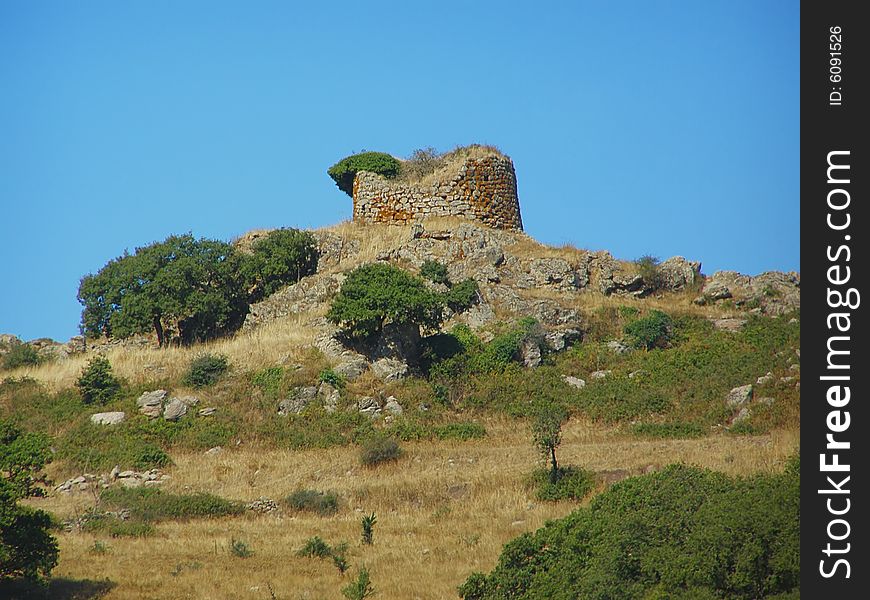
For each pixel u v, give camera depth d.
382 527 129.88
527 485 139.88
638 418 167.38
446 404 175.50
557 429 145.50
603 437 160.88
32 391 181.88
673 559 87.88
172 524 134.25
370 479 148.38
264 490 148.25
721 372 177.12
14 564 102.50
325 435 164.62
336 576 110.81
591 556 95.38
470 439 163.50
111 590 105.56
